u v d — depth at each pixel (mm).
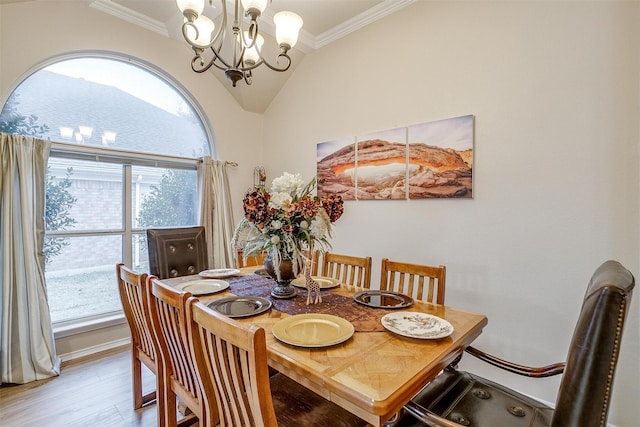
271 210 1576
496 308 2119
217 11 2646
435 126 2385
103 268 2811
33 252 2250
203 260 2590
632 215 1653
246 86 3512
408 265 1883
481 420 1126
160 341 1380
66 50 2500
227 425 1011
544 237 1928
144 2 2693
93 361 2480
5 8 2217
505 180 2068
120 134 2889
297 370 1007
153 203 3127
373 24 2812
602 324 748
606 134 1721
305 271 1613
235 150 3719
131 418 1805
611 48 1700
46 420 1782
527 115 1976
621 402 1681
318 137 3316
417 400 1240
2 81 2217
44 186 2318
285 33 1633
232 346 859
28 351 2189
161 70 3084
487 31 2139
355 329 1285
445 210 2354
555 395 1913
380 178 2734
